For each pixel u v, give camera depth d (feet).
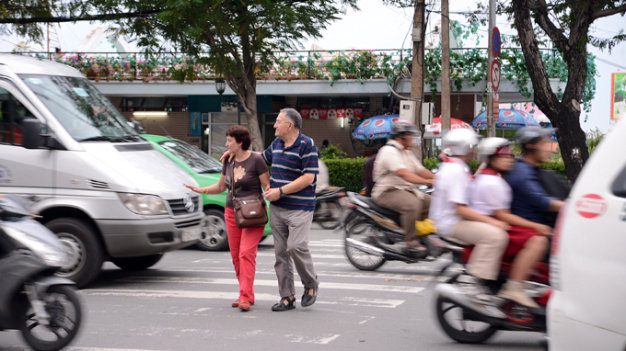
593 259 12.26
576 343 12.50
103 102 30.78
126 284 28.53
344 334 20.39
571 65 54.03
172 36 65.62
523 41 54.75
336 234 47.88
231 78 69.97
